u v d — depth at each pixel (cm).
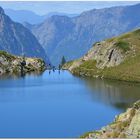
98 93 16675
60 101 14550
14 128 9919
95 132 7100
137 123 6381
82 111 12238
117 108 12644
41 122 10606
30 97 15762
